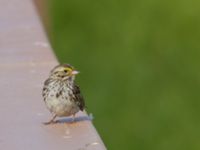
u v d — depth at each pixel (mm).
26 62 11188
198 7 23156
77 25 23484
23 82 10242
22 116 9000
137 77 22109
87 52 23000
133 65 22469
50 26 19234
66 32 23328
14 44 12141
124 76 22203
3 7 14562
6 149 8148
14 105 9344
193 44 22938
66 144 8227
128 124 20328
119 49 23016
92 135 8445
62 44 23188
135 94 21469
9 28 13094
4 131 8602
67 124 8742
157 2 23375
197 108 21109
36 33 12672
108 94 21469
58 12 23422
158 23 23281
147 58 22672
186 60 22641
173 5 23312
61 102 8688
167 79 22172
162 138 19969
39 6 17141
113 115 20641
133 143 19906
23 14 13984
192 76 22297
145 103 21156
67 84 8719
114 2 23812
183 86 22000
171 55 22750
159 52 22797
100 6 23859
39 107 9242
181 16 23266
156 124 20266
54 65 11016
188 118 20594
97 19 23656
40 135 8469
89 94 21500
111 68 22469
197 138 20078
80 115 9008
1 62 11227
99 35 23359
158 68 22406
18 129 8641
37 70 10781
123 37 23219
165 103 21156
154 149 19844
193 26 23109
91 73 22453
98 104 21016
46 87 8766
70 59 22953
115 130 20188
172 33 23141
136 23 23359
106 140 20031
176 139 19969
